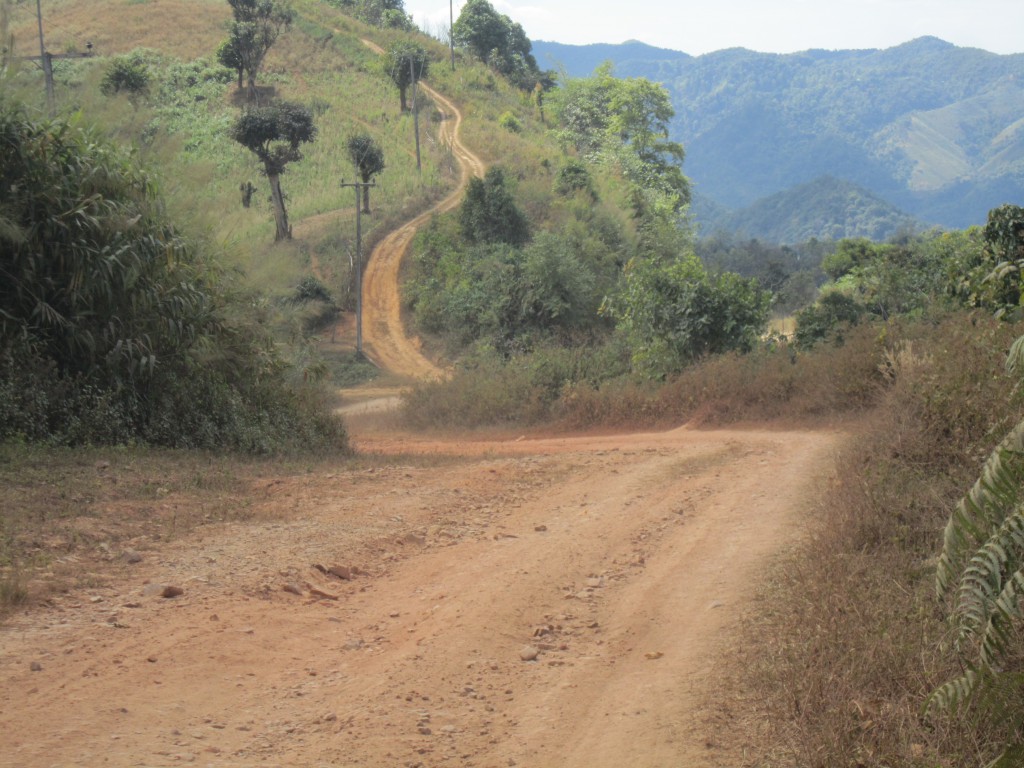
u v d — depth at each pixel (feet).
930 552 22.49
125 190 43.96
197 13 356.59
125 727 14.49
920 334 55.36
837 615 17.80
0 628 18.63
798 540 27.27
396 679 17.42
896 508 25.00
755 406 62.85
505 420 75.10
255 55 293.43
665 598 23.29
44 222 40.22
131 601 20.88
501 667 18.52
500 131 296.51
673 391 67.46
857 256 230.07
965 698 12.76
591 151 309.83
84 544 24.93
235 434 45.88
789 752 14.23
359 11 433.89
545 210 212.23
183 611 20.48
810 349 76.43
